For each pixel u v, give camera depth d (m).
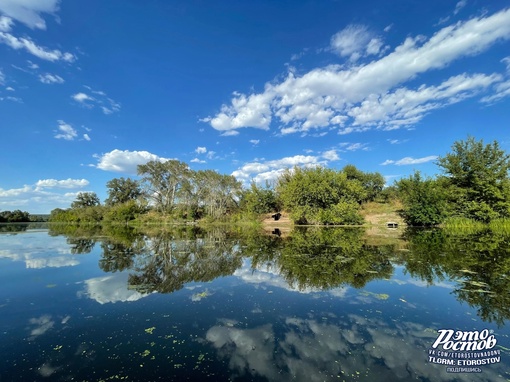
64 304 6.91
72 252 15.23
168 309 6.52
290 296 7.34
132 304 6.88
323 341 4.91
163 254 14.35
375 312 6.14
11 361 4.36
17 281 9.13
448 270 9.55
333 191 34.72
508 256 11.68
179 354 4.53
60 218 74.06
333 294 7.43
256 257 13.05
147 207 63.12
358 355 4.45
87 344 4.88
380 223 32.34
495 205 26.02
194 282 8.88
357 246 15.46
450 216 27.91
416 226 29.50
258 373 3.99
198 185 59.56
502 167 26.19
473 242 16.16
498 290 7.43
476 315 5.90
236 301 7.01
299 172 40.59
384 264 10.70
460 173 27.77
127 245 18.34
